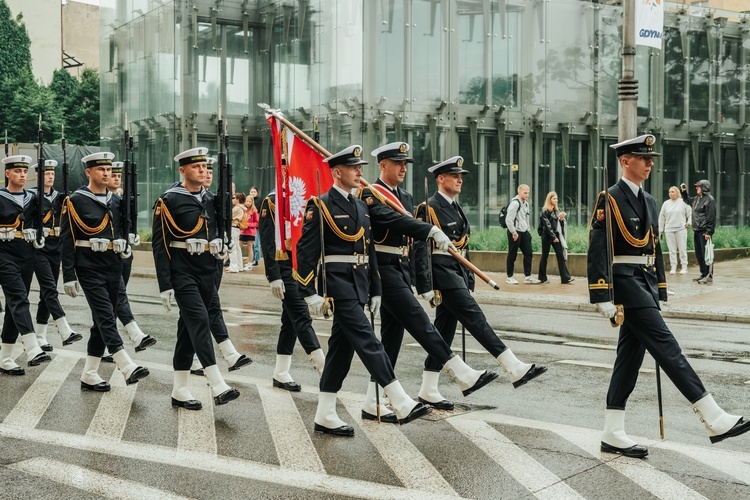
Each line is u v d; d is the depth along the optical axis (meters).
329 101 27.30
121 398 8.34
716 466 6.09
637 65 30.34
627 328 6.43
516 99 28.23
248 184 31.22
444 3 27.06
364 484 5.73
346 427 6.96
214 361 7.79
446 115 27.20
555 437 6.84
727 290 17.61
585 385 8.83
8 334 9.70
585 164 29.52
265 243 8.39
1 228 9.82
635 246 6.29
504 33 27.97
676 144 31.38
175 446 6.66
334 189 6.95
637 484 5.71
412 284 7.58
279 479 5.85
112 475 5.95
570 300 16.41
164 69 31.83
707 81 31.78
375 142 26.25
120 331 12.77
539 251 23.69
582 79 29.31
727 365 9.96
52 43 64.62
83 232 8.64
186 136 30.81
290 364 9.72
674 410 7.74
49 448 6.61
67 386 8.88
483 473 5.95
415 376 9.34
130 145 9.15
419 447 6.59
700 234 18.77
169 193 8.01
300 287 6.85
